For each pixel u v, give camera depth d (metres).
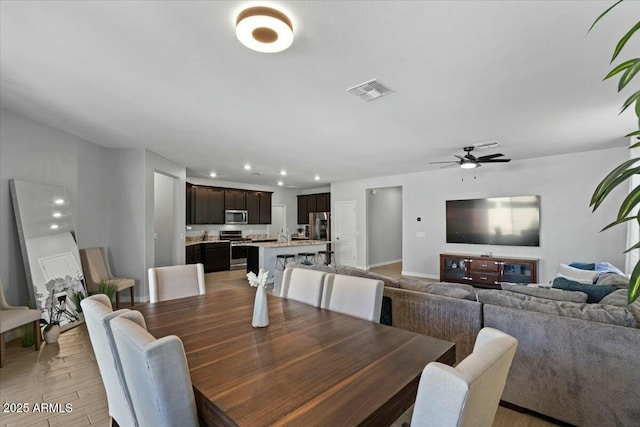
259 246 6.60
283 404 0.97
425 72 2.43
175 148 4.91
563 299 2.25
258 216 9.44
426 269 7.01
